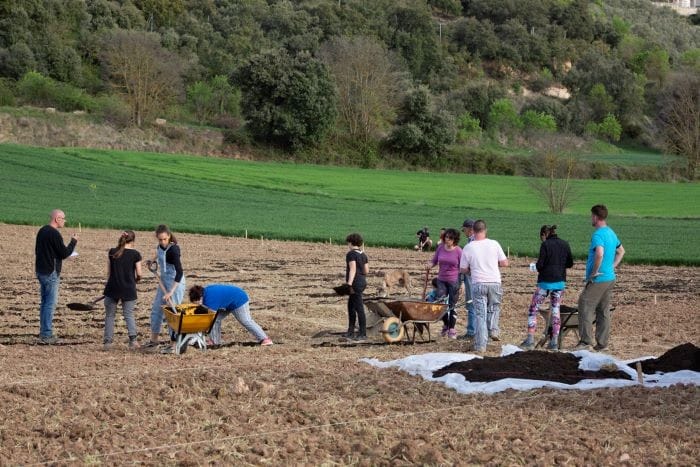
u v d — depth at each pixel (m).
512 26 155.38
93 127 80.81
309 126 86.12
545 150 58.00
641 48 170.00
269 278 24.75
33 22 107.75
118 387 10.92
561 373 11.67
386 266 28.44
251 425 9.37
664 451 8.40
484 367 11.88
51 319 14.98
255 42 124.50
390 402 10.41
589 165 89.94
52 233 14.88
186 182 62.81
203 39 120.81
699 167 90.19
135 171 66.00
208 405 10.15
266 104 85.19
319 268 27.36
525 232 41.53
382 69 93.00
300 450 8.52
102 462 8.13
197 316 13.78
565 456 8.20
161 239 14.44
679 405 10.12
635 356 13.78
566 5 170.00
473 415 9.79
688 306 20.36
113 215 44.47
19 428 9.20
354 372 12.01
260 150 85.62
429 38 141.38
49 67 100.00
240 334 16.11
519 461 8.12
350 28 133.62
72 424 9.34
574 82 148.25
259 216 46.88
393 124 98.06
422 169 90.25
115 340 15.33
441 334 16.31
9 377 11.66
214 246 33.72
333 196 60.75
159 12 127.19
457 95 123.44
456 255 15.87
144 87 84.44
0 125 76.69
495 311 14.23
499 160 92.06
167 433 9.06
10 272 24.58
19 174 59.66
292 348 14.35
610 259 14.16
